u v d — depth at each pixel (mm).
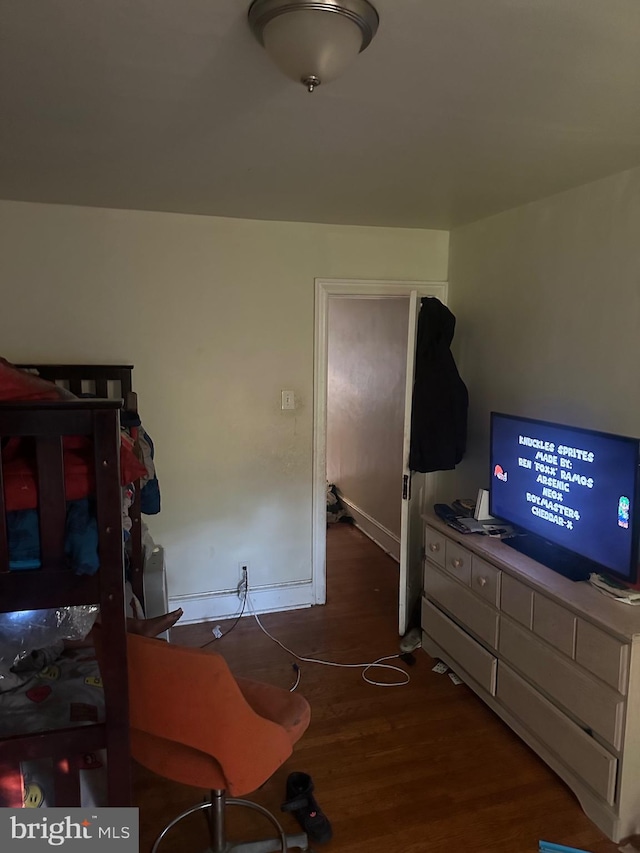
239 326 3414
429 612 3168
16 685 1827
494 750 2461
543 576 2363
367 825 2072
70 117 1844
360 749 2457
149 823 2100
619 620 1991
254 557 3646
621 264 2428
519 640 2443
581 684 2109
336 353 5574
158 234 3207
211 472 3492
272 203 2990
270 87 1615
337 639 3367
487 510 2994
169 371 3326
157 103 1731
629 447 2094
